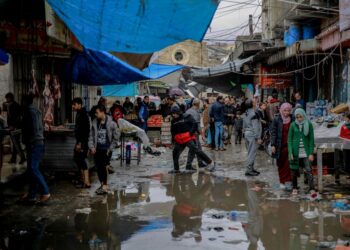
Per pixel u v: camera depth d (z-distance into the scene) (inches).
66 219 317.4
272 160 588.1
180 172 527.2
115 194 404.5
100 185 447.2
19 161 528.4
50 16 350.6
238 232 282.8
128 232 285.4
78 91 949.8
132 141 826.8
